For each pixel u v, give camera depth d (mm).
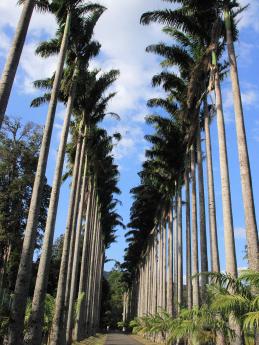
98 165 36156
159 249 45688
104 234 68750
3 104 10664
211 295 11641
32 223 14375
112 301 118188
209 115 23281
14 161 41812
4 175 41438
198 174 22719
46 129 16156
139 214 48500
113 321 111938
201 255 20453
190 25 21469
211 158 21219
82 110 27516
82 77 21891
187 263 26750
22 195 40250
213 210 19906
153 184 38312
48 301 21453
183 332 13969
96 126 31438
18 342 12703
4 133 42156
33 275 45094
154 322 31250
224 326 11781
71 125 29641
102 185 47156
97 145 33188
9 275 40531
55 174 18625
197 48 22219
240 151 14531
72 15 19656
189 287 25906
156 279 47750
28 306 17828
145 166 35938
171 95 26453
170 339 19422
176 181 32469
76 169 26344
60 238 64000
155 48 23641
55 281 55938
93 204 44469
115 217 63094
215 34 19344
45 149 15734
